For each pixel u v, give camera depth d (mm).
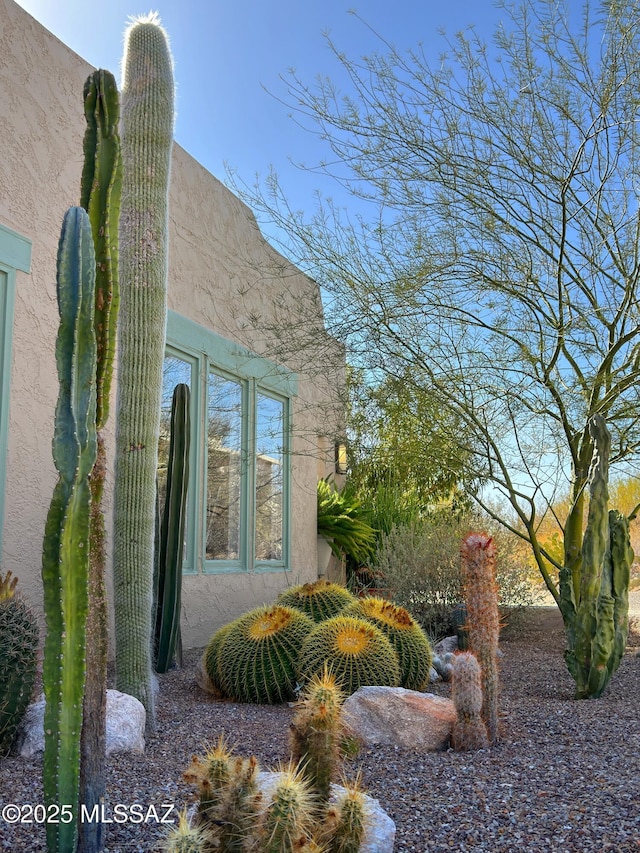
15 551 5523
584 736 4113
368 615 5344
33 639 3652
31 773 3287
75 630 2158
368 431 8148
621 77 5918
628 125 5875
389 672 4719
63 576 2127
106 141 2500
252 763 2068
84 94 2572
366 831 2494
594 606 5344
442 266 6301
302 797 2023
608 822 2830
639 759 3625
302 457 10430
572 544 6488
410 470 8141
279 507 9805
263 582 9062
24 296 5715
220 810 2010
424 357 6680
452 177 6434
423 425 6848
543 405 6426
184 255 7766
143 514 4340
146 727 4180
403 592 8695
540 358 6145
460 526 9312
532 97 6113
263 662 5016
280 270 8992
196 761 2184
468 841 2693
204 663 5535
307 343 7961
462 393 6543
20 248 5695
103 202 2451
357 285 6867
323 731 2385
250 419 8961
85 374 2168
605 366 6203
